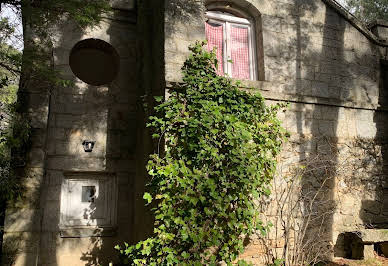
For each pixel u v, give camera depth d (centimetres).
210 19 589
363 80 646
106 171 579
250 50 599
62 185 562
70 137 567
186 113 463
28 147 512
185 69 491
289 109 571
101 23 616
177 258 434
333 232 566
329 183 579
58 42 583
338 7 645
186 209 433
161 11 512
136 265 436
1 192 472
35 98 530
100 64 733
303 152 568
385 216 614
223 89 494
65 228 550
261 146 504
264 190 499
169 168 432
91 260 548
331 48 630
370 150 626
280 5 606
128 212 581
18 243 487
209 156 449
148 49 565
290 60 593
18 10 440
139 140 572
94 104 591
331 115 604
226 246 454
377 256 564
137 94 611
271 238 518
